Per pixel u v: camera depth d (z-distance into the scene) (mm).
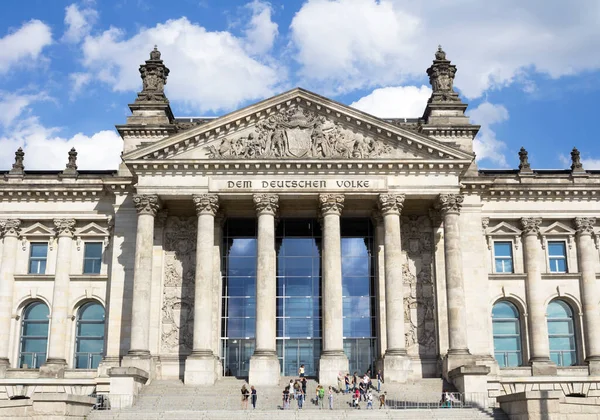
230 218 89000
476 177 85938
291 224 88812
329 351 76688
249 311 86562
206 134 81312
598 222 90625
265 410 63406
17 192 88688
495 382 73812
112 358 80938
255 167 80500
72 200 89312
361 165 80625
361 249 88750
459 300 78375
